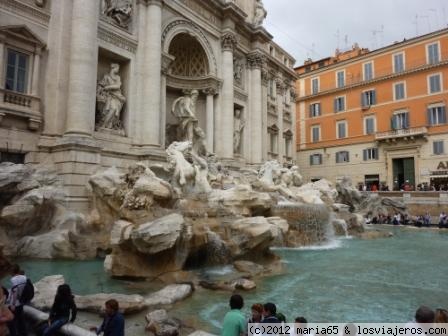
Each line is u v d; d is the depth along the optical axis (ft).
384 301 29.78
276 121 140.56
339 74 166.20
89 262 43.68
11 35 57.00
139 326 23.44
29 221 48.75
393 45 148.15
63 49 63.31
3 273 20.26
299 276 38.37
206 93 100.58
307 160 175.22
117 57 74.69
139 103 76.74
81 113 61.36
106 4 72.74
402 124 143.74
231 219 50.34
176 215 39.09
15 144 57.06
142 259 36.27
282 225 58.49
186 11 91.71
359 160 156.15
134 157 73.67
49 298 26.84
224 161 100.48
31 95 59.00
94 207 55.93
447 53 134.00
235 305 17.67
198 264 40.81
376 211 115.44
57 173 58.85
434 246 62.18
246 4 120.88
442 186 123.34
